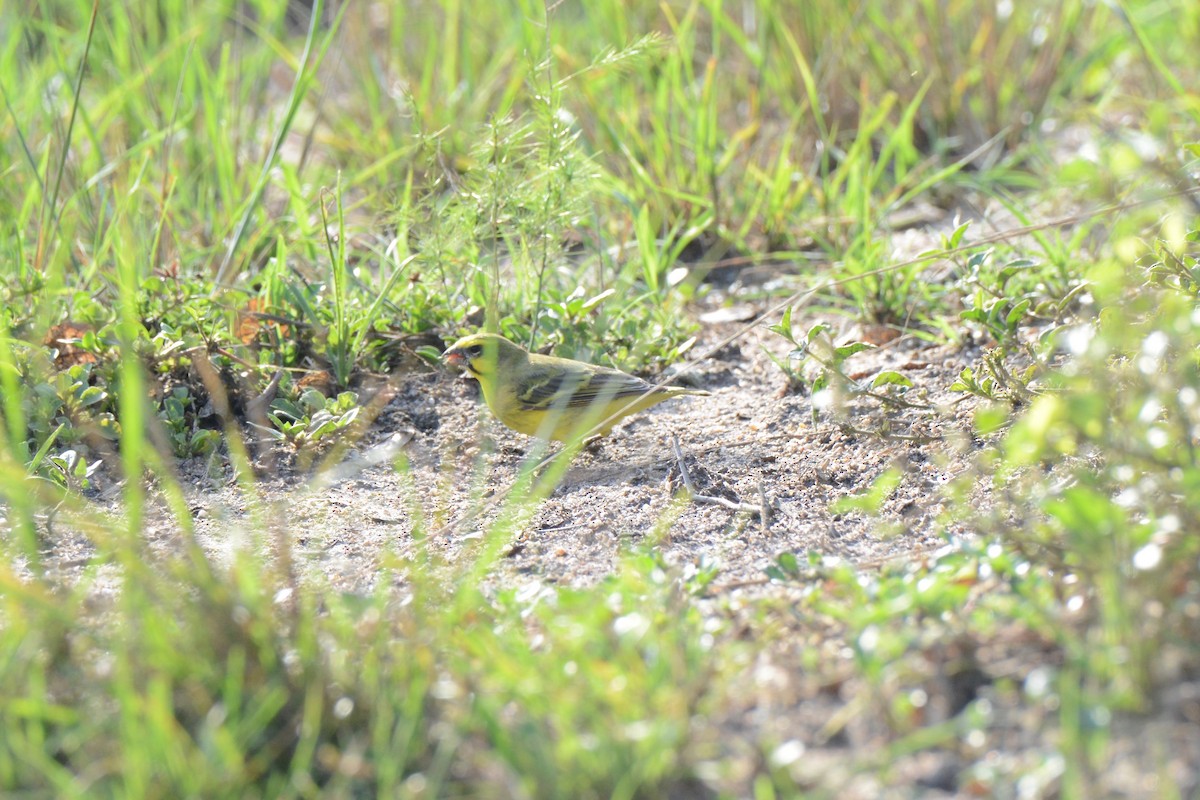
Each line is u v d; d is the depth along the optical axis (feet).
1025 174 57.47
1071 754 18.45
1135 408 22.27
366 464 35.96
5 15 59.47
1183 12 61.87
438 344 42.27
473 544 29.94
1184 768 18.37
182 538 28.25
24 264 41.65
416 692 20.03
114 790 18.81
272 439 36.24
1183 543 21.40
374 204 52.06
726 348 44.32
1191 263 31.48
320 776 20.03
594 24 63.05
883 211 49.80
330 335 39.99
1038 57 61.52
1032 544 24.03
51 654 21.88
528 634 23.71
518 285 44.47
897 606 21.90
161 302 40.14
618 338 42.70
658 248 51.57
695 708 20.25
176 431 35.91
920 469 32.35
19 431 31.58
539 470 35.63
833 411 37.09
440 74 62.59
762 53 59.72
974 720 19.53
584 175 42.93
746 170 53.93
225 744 18.78
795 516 30.94
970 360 39.65
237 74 55.36
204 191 51.85
